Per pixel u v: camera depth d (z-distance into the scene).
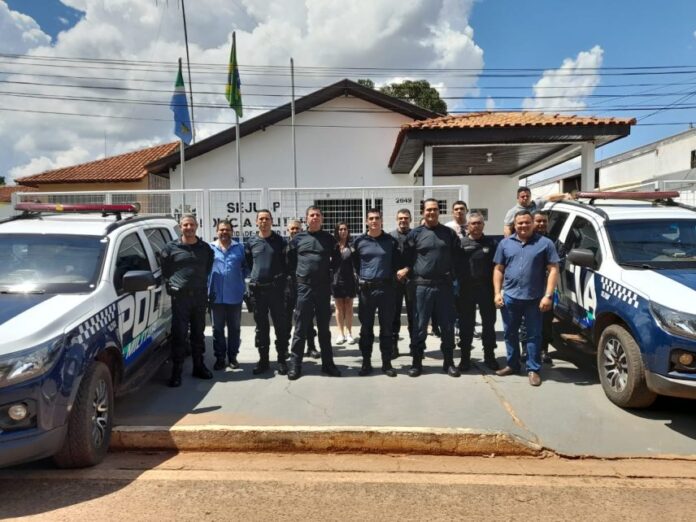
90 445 4.07
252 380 6.09
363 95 15.91
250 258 6.44
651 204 6.76
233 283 6.44
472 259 6.28
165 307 6.33
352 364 6.78
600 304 5.53
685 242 5.70
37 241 4.98
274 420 4.83
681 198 11.45
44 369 3.62
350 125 16.25
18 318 3.88
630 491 3.78
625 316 5.04
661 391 4.59
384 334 6.21
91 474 4.07
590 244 6.08
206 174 16.31
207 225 9.97
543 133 10.84
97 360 4.41
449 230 6.15
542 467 4.20
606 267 5.55
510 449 4.42
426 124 11.07
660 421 4.89
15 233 5.06
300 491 3.81
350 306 7.92
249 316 9.38
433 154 13.92
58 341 3.79
